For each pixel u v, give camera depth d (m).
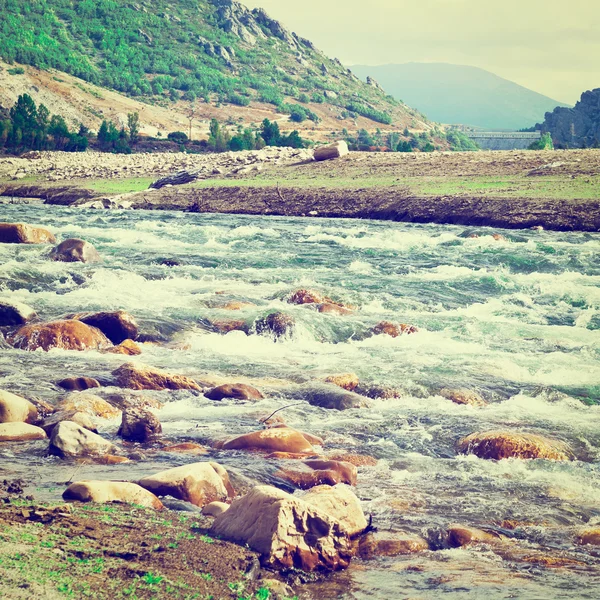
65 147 148.50
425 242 47.97
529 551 12.03
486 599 10.29
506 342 26.06
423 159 86.31
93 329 24.44
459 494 14.25
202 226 54.84
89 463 14.74
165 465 14.80
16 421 16.64
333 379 20.88
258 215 68.31
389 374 21.91
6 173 100.50
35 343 23.30
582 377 22.31
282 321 26.00
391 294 32.94
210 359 23.31
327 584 10.62
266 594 9.77
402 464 15.74
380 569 11.22
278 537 10.82
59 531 10.79
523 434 16.81
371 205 66.19
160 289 31.88
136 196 77.62
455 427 18.00
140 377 20.11
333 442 16.86
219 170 89.19
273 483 14.16
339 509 12.23
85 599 8.93
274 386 20.64
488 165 78.81
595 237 50.12
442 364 23.11
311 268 39.31
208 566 10.20
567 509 13.72
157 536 10.97
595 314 30.80
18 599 8.65
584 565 11.56
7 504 11.68
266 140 164.25
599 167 72.12
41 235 41.06
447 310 31.08
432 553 11.89
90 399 18.16
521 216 56.56
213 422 17.80
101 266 35.25
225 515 11.53
